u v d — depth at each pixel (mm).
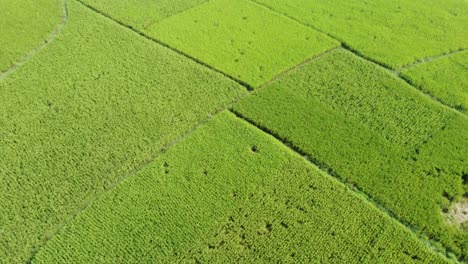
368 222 12516
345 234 12234
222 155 14242
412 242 12094
